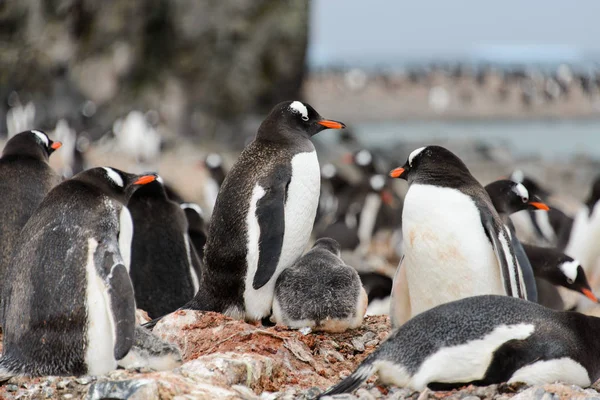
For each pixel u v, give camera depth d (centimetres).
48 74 5631
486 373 829
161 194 1294
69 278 883
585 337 851
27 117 5262
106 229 917
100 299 874
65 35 5622
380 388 859
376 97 11356
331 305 1027
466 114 9894
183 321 1041
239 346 990
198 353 995
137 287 1235
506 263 991
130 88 5694
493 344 827
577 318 860
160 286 1245
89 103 5453
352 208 3027
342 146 5931
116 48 5638
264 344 994
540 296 1438
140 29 5672
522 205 1218
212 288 1091
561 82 11131
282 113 1152
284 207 1080
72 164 3878
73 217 914
